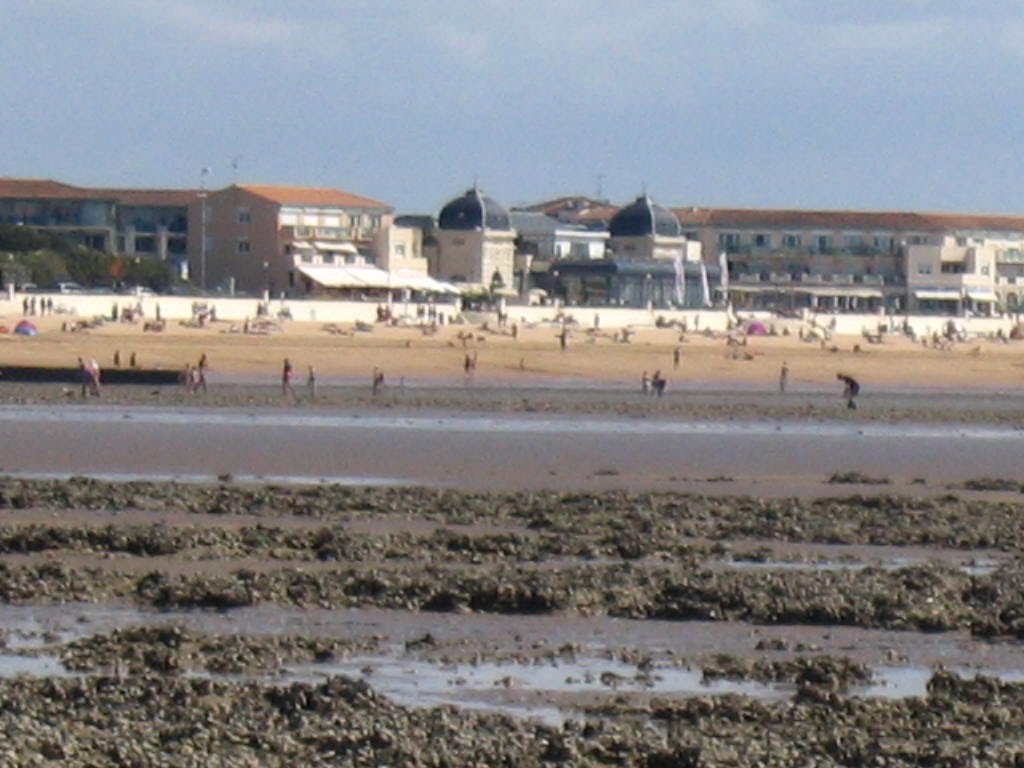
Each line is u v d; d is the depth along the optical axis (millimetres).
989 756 54719
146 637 68562
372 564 87688
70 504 107250
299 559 88812
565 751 53938
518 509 110875
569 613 76438
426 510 109312
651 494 121062
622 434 181750
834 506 115500
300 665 65688
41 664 64625
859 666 66812
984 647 71938
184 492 113875
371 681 63375
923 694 63688
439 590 78312
